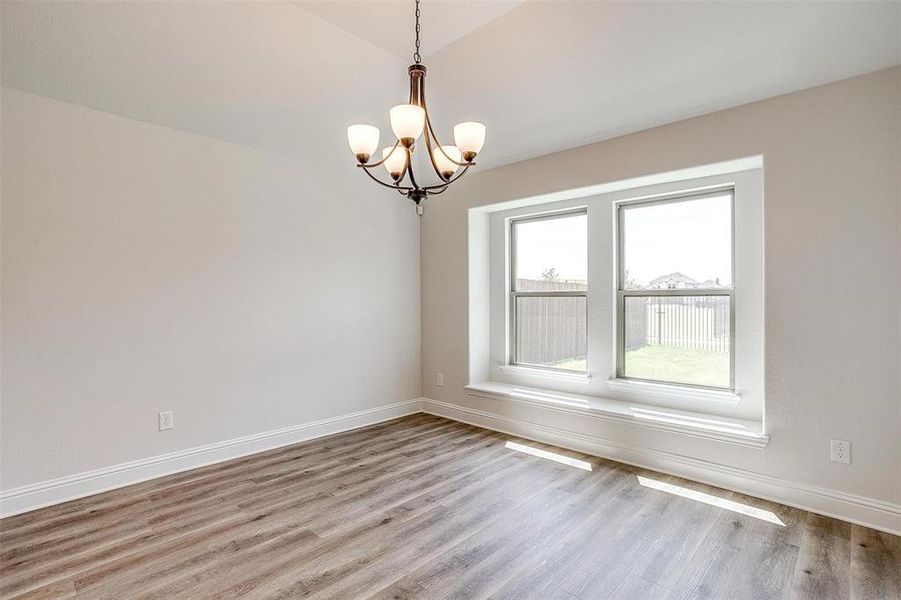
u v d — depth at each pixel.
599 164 3.56
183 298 3.30
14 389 2.66
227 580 2.04
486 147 3.95
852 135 2.50
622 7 2.52
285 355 3.86
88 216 2.90
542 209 4.32
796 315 2.68
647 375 3.76
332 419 4.19
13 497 2.65
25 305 2.69
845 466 2.54
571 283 4.23
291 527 2.50
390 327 4.68
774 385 2.76
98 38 2.56
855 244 2.50
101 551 2.26
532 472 3.25
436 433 4.19
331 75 3.25
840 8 2.21
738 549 2.26
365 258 4.45
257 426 3.70
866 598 1.89
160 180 3.20
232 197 3.55
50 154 2.76
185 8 2.55
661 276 3.69
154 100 3.01
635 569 2.11
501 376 4.69
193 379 3.36
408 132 1.93
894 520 2.39
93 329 2.93
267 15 2.71
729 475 2.94
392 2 2.65
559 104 3.27
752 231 3.18
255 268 3.68
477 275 4.63
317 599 1.91
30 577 2.05
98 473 2.94
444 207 4.73
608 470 3.27
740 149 2.88
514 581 2.03
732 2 2.34
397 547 2.30
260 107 3.33
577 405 3.69
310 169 4.02
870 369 2.47
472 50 3.07
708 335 3.44
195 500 2.82
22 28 2.41
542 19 2.72
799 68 2.53
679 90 2.88
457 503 2.77
